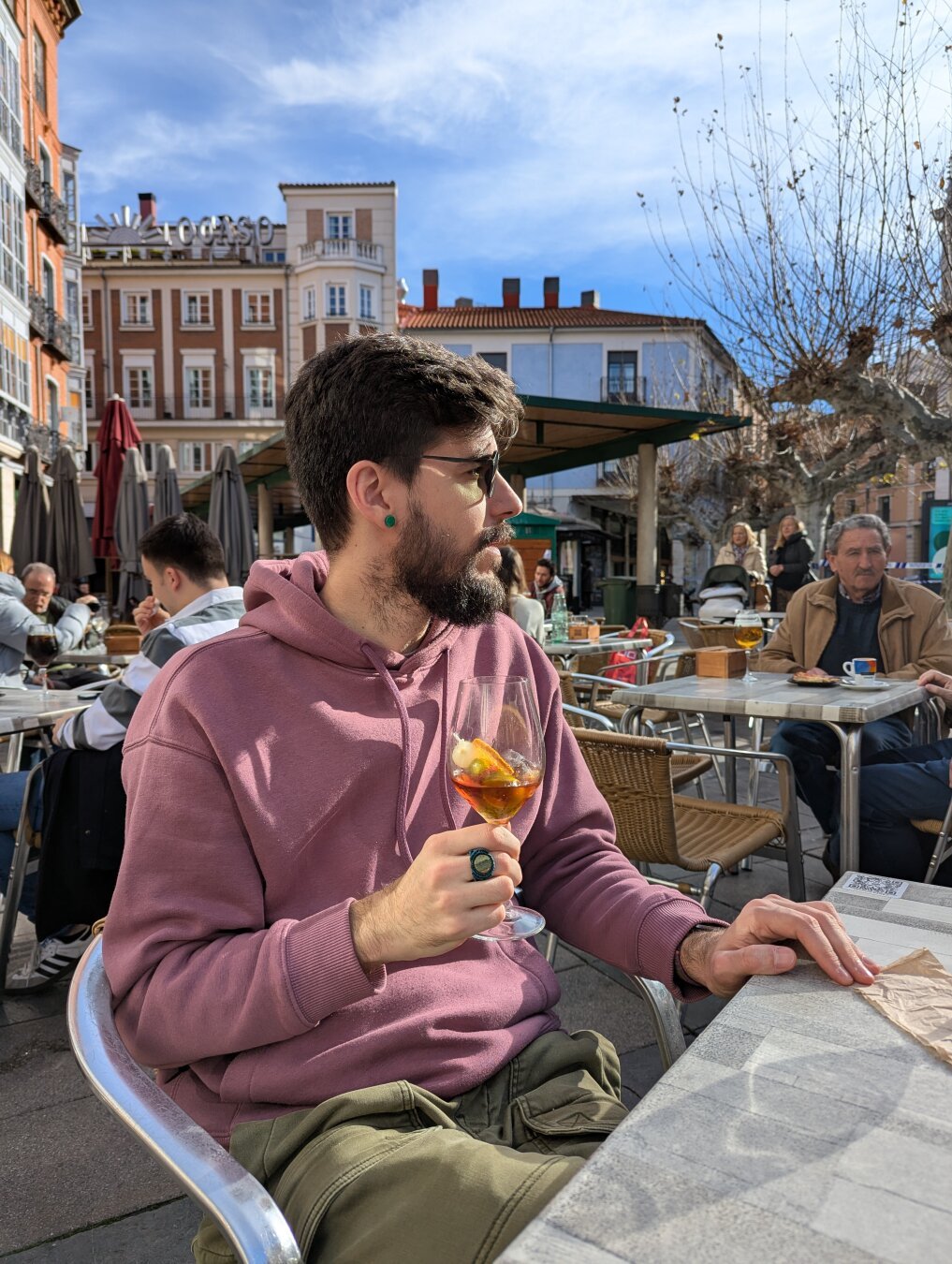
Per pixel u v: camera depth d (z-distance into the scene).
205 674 1.07
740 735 6.03
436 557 1.14
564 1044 1.16
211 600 2.56
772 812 2.69
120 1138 2.00
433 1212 0.80
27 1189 1.82
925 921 1.07
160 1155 0.79
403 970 1.09
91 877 2.39
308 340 35.19
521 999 1.17
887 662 3.63
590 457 11.88
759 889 3.38
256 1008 0.89
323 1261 0.84
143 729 1.06
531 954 1.27
